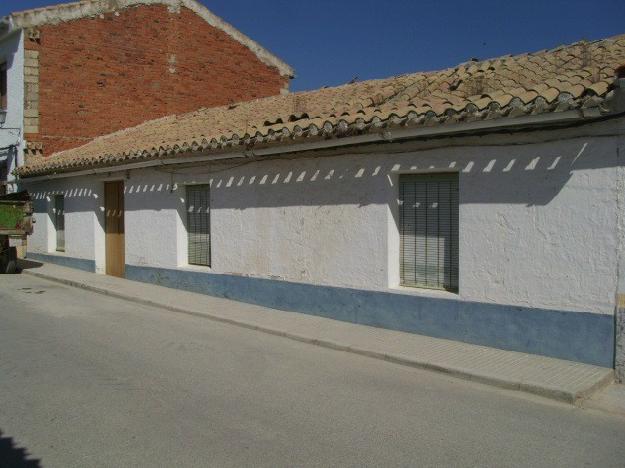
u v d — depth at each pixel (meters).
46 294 12.23
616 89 5.85
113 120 18.61
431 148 7.66
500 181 7.07
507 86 8.23
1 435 4.81
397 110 7.54
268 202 9.98
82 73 18.03
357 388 6.07
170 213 12.23
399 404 5.61
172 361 7.05
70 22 17.75
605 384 6.10
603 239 6.33
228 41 20.72
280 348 7.72
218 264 11.09
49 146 17.58
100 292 12.34
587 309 6.48
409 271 8.33
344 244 8.81
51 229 17.17
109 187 14.60
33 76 17.23
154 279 12.79
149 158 11.76
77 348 7.66
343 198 8.78
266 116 11.44
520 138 6.86
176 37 19.62
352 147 8.55
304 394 5.87
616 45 9.08
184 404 5.54
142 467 4.24
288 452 4.52
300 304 9.52
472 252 7.37
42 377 6.36
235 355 7.34
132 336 8.38
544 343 6.83
